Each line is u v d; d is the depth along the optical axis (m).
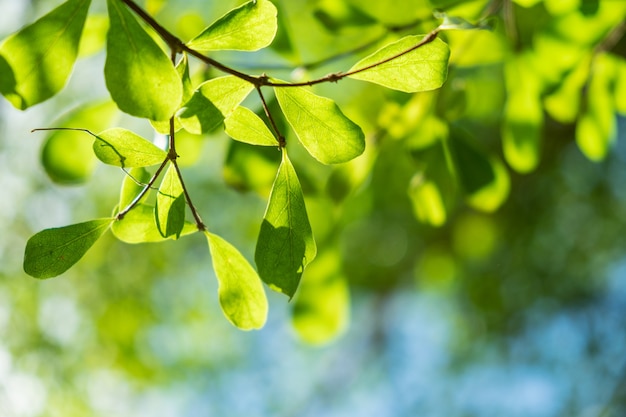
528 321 4.64
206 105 0.89
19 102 0.89
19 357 3.34
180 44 0.87
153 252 4.00
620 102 1.80
